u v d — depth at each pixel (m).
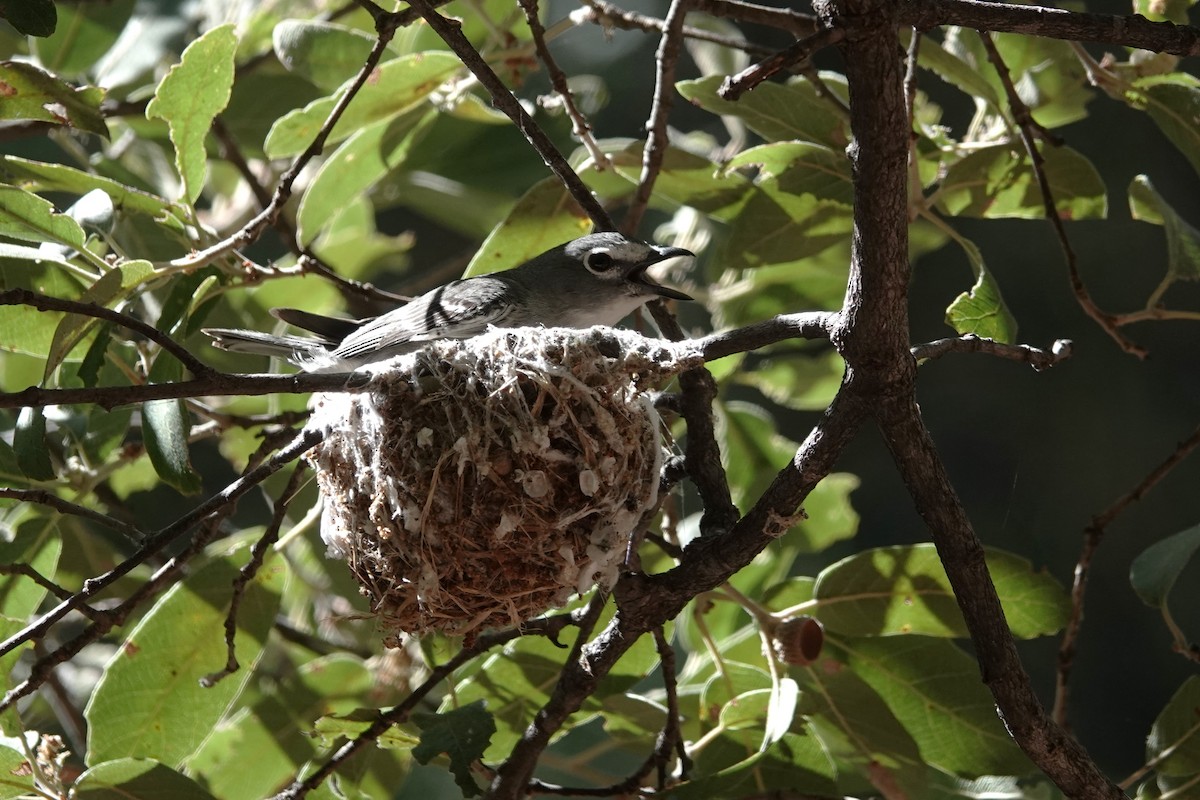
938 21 5.78
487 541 6.86
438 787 14.25
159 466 7.79
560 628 8.09
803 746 8.73
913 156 9.02
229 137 11.40
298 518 10.75
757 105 9.68
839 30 5.30
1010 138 9.71
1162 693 17.59
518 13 10.52
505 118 10.87
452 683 9.23
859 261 6.00
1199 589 17.95
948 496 6.59
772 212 10.08
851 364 6.27
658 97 8.69
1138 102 9.53
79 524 11.05
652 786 9.69
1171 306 17.75
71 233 7.91
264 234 14.95
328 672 10.14
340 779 9.01
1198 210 17.56
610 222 8.13
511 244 10.06
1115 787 6.97
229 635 7.97
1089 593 17.97
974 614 6.80
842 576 8.78
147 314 10.32
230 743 9.84
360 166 10.50
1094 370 17.91
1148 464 17.70
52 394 5.59
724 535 7.13
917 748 8.99
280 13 12.47
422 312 9.54
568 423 6.99
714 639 10.91
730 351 6.91
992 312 7.98
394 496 6.99
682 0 8.54
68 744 12.58
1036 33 6.02
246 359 12.41
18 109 8.13
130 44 11.60
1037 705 6.86
